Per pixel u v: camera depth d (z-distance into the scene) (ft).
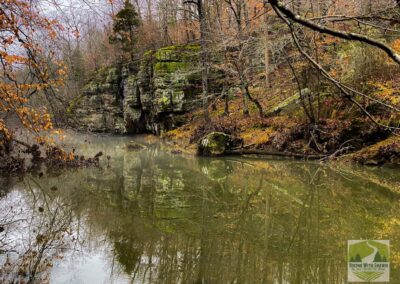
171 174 39.81
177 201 28.35
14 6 13.76
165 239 20.04
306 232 20.47
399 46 29.22
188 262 16.81
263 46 49.57
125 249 18.69
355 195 27.55
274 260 16.84
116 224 22.88
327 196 27.81
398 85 38.17
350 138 40.27
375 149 37.35
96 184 35.42
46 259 17.65
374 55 40.42
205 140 51.52
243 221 22.90
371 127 38.50
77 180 37.50
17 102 16.96
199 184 34.27
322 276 14.97
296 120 46.88
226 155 50.31
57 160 44.34
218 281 14.83
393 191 28.02
